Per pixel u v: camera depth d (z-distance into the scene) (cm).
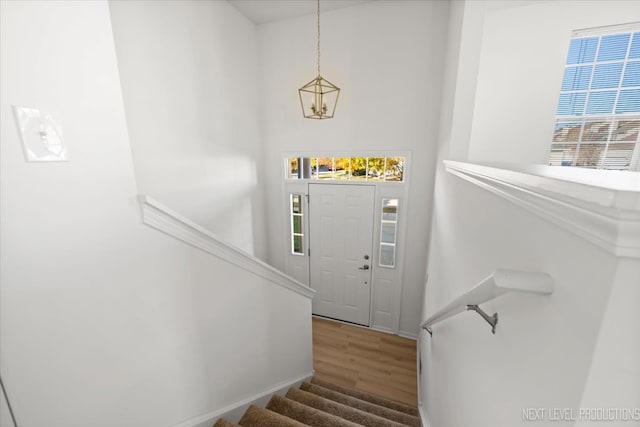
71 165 76
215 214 268
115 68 85
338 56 293
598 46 213
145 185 193
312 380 256
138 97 181
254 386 174
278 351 197
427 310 239
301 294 217
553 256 44
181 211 226
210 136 252
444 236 172
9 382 68
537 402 47
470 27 165
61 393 79
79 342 82
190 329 123
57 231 74
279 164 347
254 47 315
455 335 118
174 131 212
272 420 156
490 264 79
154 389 109
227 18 265
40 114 68
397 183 307
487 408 72
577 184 33
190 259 119
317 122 319
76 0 74
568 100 228
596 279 34
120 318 93
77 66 76
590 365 34
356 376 278
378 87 287
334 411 194
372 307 352
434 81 267
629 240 28
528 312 53
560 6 212
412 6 259
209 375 138
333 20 287
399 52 272
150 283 102
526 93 231
